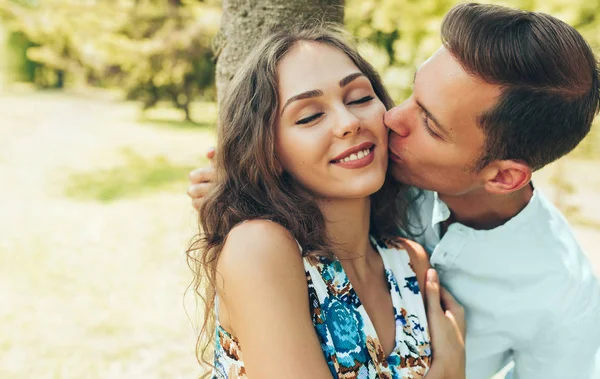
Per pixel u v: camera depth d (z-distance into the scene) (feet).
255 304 4.12
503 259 5.69
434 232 6.25
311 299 4.50
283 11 5.92
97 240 22.65
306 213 4.68
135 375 12.51
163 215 26.84
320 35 4.87
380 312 5.00
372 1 20.54
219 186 5.07
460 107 4.69
